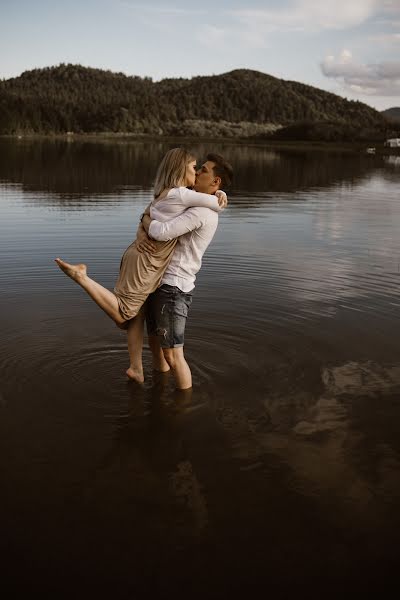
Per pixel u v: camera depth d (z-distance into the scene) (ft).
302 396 11.08
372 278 19.52
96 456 8.89
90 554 6.69
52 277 18.94
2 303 16.14
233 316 15.34
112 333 14.16
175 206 10.77
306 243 25.79
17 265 20.54
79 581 6.28
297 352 13.08
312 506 7.73
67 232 27.53
